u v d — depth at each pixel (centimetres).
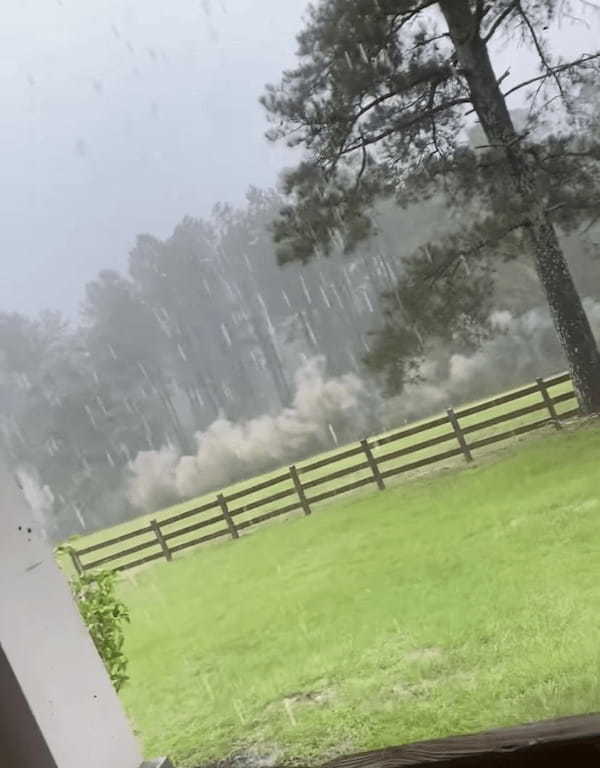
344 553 891
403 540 849
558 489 797
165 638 833
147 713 677
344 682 597
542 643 523
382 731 505
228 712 620
